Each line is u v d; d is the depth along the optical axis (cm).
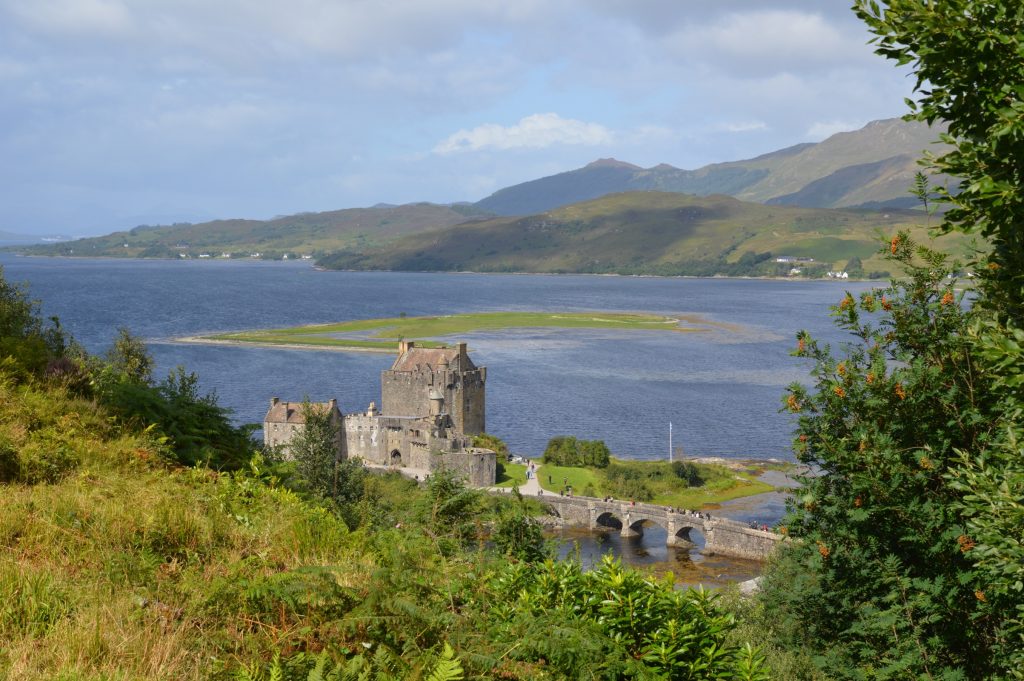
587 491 12238
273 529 1736
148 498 1759
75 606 1241
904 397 1764
